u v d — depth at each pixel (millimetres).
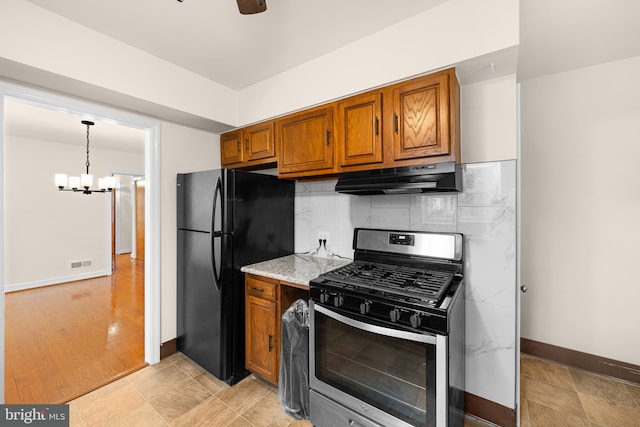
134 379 2064
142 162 5590
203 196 2135
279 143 2229
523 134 2387
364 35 1737
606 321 2115
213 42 1823
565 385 1991
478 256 1659
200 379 2074
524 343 2412
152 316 2270
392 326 1275
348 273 1692
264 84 2314
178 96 2117
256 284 1990
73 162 4746
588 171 2158
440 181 1473
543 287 2328
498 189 1605
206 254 2104
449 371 1193
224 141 2719
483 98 1654
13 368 2164
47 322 3031
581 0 1477
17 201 4238
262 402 1836
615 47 1901
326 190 2379
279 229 2416
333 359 1491
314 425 1575
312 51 1909
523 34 1765
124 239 7309
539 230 2338
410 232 1850
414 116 1573
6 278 4121
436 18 1492
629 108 2025
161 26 1671
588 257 2170
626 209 2041
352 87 1799
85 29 1671
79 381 2018
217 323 2014
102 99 1924
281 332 1806
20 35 1447
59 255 4605
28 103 1739
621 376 2049
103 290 4207
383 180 1646
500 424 1613
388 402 1297
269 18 1590
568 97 2219
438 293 1324
